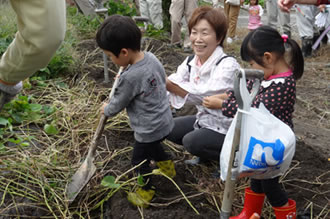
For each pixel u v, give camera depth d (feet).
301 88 16.80
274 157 5.98
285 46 6.93
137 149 7.85
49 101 11.99
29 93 12.19
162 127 7.63
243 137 5.64
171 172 8.52
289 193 8.43
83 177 8.04
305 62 21.08
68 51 14.20
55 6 4.30
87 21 20.18
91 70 14.57
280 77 6.86
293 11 37.37
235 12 24.25
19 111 10.62
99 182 8.50
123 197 8.05
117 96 7.43
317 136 12.07
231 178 5.76
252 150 5.88
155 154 8.13
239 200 8.20
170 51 17.98
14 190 7.97
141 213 7.41
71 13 21.06
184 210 7.80
